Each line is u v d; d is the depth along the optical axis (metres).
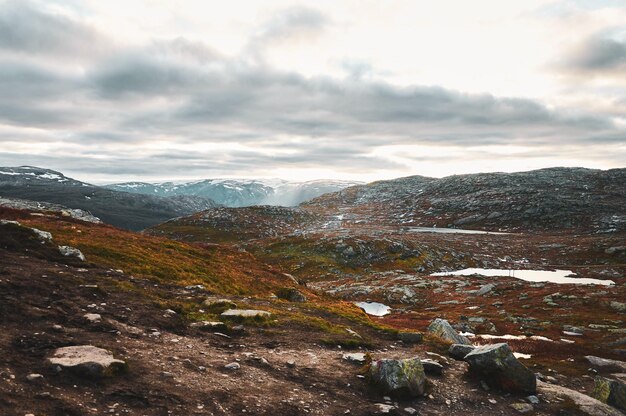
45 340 14.47
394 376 17.25
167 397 12.62
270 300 34.81
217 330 21.73
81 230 47.56
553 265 139.62
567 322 55.72
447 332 32.44
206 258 52.69
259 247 167.75
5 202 77.44
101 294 22.66
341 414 14.29
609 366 32.03
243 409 13.15
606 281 105.75
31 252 28.44
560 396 19.94
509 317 60.38
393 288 94.38
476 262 145.38
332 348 22.84
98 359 13.34
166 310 22.73
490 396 18.78
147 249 46.06
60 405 10.61
